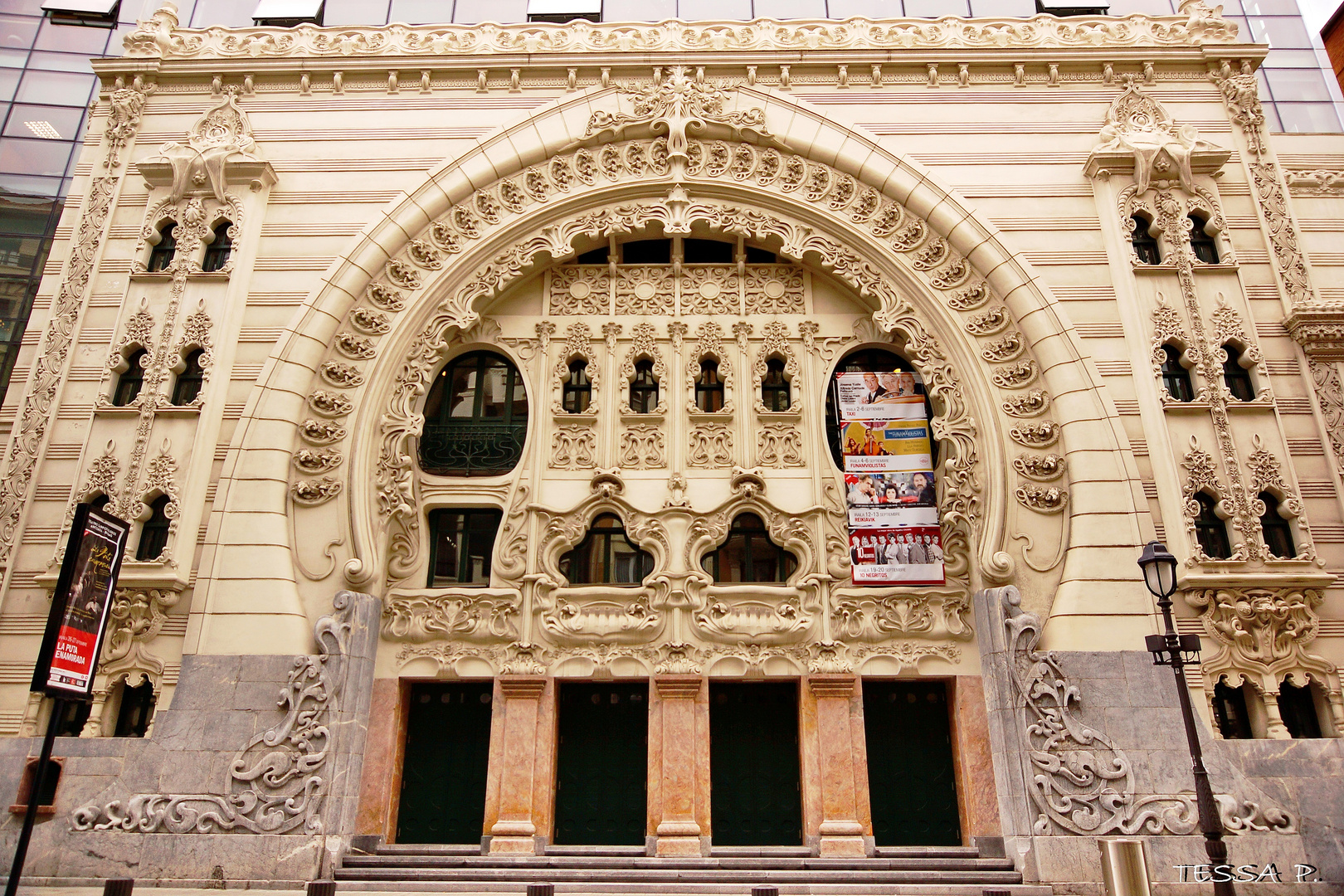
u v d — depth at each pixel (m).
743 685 15.59
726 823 14.70
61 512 15.27
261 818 13.14
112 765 13.52
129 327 16.44
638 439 16.75
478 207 17.59
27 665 14.39
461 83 18.45
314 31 18.78
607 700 15.52
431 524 16.52
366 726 14.43
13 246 19.16
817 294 17.88
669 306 17.72
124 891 8.12
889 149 17.59
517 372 17.59
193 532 15.05
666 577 15.51
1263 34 21.30
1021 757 13.45
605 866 13.51
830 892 12.34
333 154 17.84
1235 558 14.56
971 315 16.56
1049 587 14.70
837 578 15.68
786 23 18.75
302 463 15.50
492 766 14.57
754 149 18.06
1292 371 16.08
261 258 17.05
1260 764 13.35
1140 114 17.80
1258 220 17.19
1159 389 15.69
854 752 14.57
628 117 17.95
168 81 18.55
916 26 18.80
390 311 16.73
